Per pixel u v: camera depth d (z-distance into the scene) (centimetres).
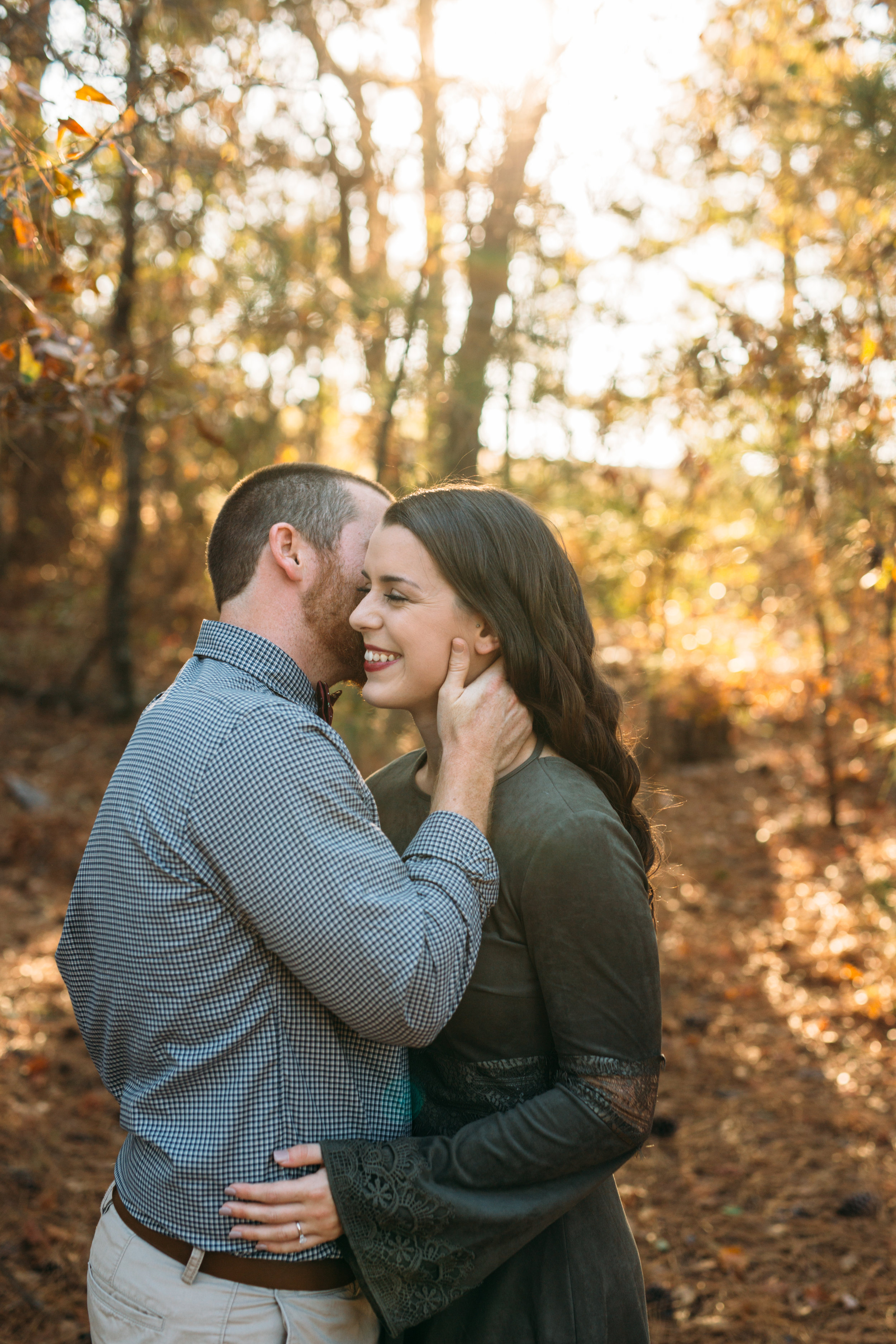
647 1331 155
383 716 500
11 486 966
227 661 149
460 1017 144
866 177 407
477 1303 146
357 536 154
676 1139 352
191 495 982
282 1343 134
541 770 147
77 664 1020
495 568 146
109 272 360
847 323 391
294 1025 134
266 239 616
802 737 901
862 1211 308
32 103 250
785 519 554
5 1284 271
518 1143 134
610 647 865
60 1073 386
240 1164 131
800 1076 394
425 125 609
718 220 573
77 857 622
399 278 620
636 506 620
